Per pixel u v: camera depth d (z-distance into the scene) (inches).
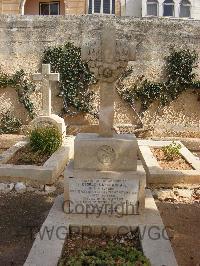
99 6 735.7
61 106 539.2
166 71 526.3
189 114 530.9
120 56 219.0
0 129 534.3
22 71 531.2
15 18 526.6
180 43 520.1
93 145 219.0
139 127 531.5
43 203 274.5
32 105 534.9
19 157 350.3
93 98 535.8
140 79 528.1
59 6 771.4
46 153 362.6
